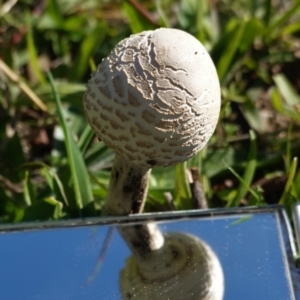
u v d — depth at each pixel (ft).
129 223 1.25
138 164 1.16
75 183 1.32
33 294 1.17
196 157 1.39
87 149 1.50
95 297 1.17
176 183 1.35
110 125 1.12
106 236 1.23
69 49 1.74
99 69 1.13
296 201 1.34
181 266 1.21
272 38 1.73
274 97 1.53
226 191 1.44
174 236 1.24
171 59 1.09
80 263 1.20
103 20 1.73
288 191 1.36
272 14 1.83
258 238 1.23
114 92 1.10
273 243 1.23
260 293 1.18
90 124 1.15
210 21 1.74
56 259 1.20
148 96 1.09
